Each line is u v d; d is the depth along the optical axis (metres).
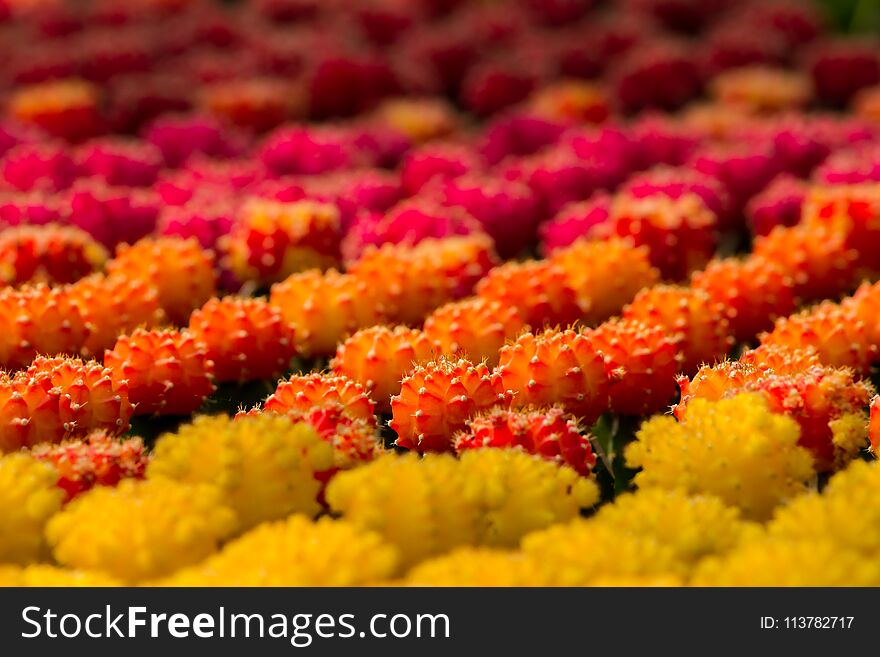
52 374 0.84
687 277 1.07
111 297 0.93
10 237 1.01
